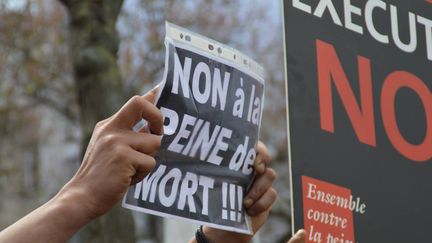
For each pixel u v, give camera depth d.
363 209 3.36
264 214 2.85
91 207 2.21
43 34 16.03
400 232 3.46
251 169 2.80
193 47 2.64
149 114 2.30
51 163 23.17
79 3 8.89
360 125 3.44
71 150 23.19
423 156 3.61
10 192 23.09
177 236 13.39
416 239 3.50
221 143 2.70
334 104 3.38
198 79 2.64
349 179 3.34
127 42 16.14
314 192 3.22
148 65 16.22
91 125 8.70
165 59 2.57
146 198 2.52
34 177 23.11
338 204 3.29
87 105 8.75
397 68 3.66
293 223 3.14
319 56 3.39
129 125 2.29
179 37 2.61
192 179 2.63
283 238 16.47
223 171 2.71
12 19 15.84
